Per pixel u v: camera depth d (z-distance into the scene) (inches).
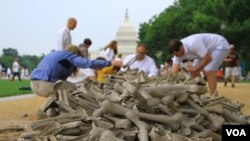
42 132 238.5
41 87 416.2
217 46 465.1
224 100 310.5
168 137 220.5
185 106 275.1
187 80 306.2
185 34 2625.5
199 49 445.4
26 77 2770.7
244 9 1943.9
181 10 2672.2
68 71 421.1
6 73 2780.5
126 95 255.9
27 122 318.7
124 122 232.5
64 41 567.8
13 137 271.7
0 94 852.0
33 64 4613.7
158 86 263.6
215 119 273.6
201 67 450.3
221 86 1234.6
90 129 243.6
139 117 237.9
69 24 573.3
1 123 315.6
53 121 257.8
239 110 316.8
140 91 246.7
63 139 231.9
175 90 267.6
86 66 407.5
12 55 5108.3
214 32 1982.0
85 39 603.5
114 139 213.6
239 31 1937.7
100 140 213.8
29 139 242.4
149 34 2851.9
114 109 239.6
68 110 289.3
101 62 405.7
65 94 304.3
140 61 526.0
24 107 546.0
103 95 281.0
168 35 2736.2
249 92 896.9
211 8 2000.5
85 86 307.0
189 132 245.6
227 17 1983.3
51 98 333.4
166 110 252.7
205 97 310.7
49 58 421.7
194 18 2095.2
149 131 231.6
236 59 1177.4
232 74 1184.8
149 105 245.8
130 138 225.1
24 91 975.0
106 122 234.5
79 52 434.6
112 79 333.4
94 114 244.5
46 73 414.3
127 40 5639.8
